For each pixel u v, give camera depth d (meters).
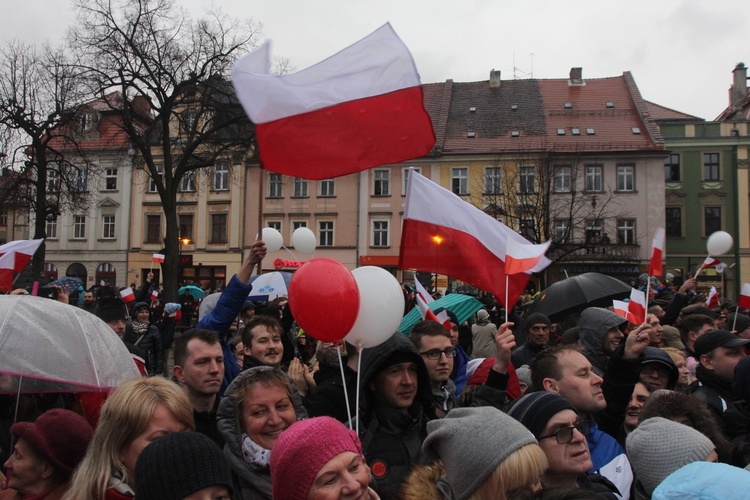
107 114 23.95
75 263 41.31
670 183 37.12
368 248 37.41
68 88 22.41
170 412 2.54
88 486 2.38
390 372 3.17
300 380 4.52
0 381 3.11
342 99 3.58
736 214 36.41
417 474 2.53
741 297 7.49
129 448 2.46
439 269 4.59
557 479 2.61
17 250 5.95
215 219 39.66
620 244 34.44
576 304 6.92
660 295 11.27
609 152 35.34
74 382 2.80
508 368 3.84
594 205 32.38
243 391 2.93
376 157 3.58
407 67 3.61
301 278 3.05
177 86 22.59
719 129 36.97
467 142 37.59
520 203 30.47
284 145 3.51
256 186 38.94
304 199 38.31
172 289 22.72
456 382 5.29
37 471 2.55
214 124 24.28
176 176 23.34
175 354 3.58
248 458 2.82
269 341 4.39
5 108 23.81
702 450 2.43
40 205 25.09
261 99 3.49
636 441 2.58
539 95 40.31
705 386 4.09
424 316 5.27
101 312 6.88
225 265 39.06
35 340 2.84
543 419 2.62
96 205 40.09
